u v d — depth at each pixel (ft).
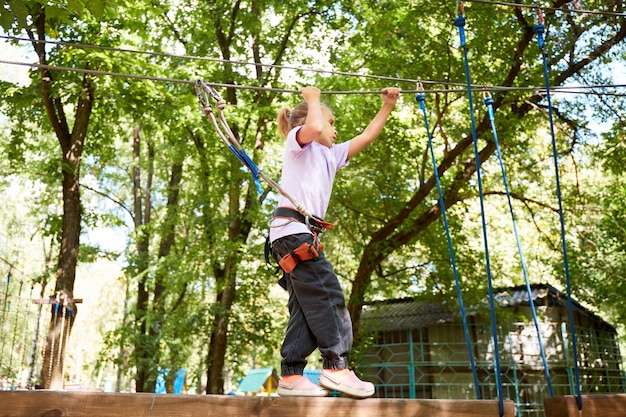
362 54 50.80
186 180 59.82
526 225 67.77
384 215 53.06
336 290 10.41
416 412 9.02
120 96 38.04
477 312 55.16
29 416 7.65
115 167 72.49
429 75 45.83
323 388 10.12
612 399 9.98
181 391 78.38
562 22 44.65
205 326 52.80
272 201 51.75
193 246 51.03
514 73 44.75
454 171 58.03
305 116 11.60
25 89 39.01
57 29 37.19
